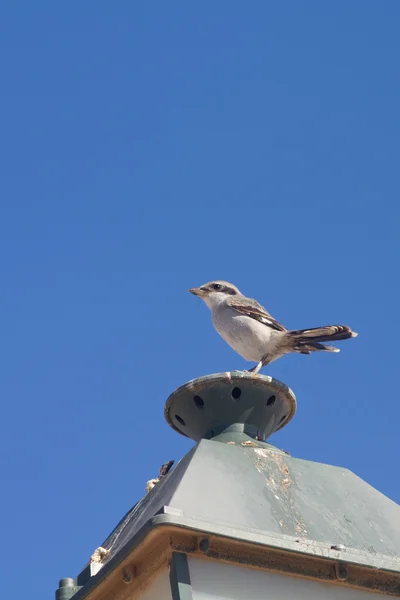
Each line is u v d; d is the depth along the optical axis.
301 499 10.30
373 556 9.71
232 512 9.62
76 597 10.02
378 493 10.96
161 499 10.17
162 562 9.24
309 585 9.52
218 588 9.11
